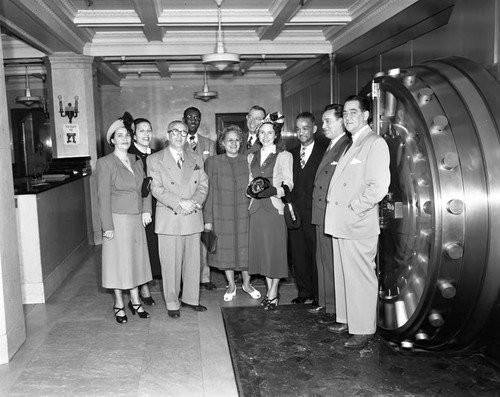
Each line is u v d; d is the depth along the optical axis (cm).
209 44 874
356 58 762
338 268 391
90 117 852
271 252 450
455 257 311
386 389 310
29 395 321
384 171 342
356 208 347
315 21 741
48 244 551
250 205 459
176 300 456
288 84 1247
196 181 446
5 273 373
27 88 1102
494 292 323
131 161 446
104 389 327
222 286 559
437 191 315
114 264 437
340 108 409
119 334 419
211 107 1331
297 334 399
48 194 561
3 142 380
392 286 379
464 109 334
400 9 602
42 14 615
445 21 495
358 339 372
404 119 361
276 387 315
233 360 355
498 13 397
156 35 805
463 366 343
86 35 805
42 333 426
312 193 445
